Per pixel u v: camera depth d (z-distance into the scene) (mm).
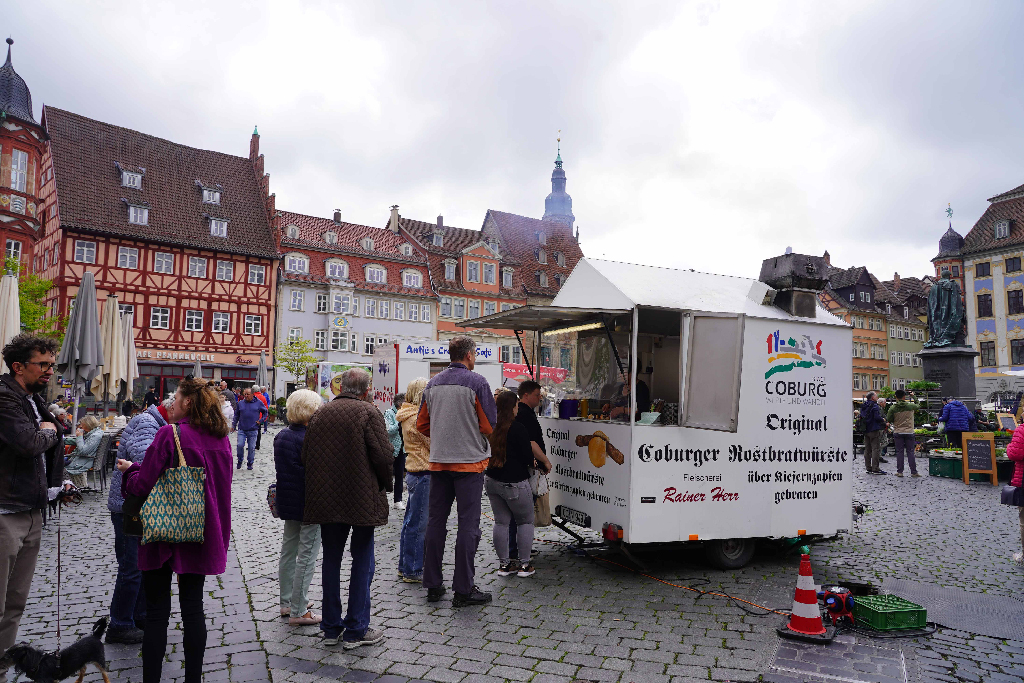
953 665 4035
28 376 3664
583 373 6824
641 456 5855
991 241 56125
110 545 7355
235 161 50406
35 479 3654
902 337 71375
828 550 7145
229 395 20172
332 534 4457
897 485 12805
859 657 4152
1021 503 6445
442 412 5285
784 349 6453
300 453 4867
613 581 5922
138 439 4250
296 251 48312
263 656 4230
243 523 8812
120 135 45469
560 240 67125
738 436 6211
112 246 41062
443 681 3838
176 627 4805
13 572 3721
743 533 6184
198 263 43969
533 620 4875
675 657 4164
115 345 13977
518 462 5953
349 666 4062
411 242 56594
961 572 6219
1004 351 54688
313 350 45594
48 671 3482
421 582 5914
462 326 7914
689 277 6852
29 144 35844
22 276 30359
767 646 4344
